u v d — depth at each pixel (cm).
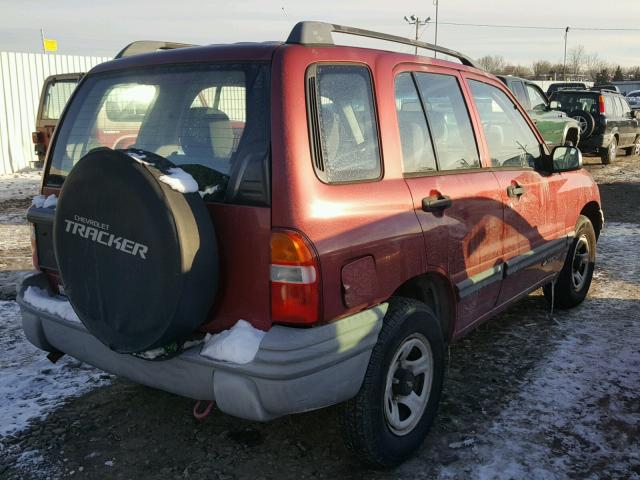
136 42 380
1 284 628
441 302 354
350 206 278
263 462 318
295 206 257
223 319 274
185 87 301
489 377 413
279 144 262
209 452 326
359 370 277
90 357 309
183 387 274
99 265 271
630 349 459
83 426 350
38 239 343
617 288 613
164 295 254
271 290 259
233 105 280
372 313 284
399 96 328
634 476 307
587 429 349
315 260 256
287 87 269
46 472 308
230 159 275
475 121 390
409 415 320
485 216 376
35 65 1656
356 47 314
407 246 305
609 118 1677
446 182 344
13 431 343
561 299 536
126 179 255
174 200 252
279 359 248
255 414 256
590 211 566
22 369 422
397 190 308
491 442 336
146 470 311
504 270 403
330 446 332
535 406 374
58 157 351
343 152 286
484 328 503
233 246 267
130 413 365
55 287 342
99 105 338
